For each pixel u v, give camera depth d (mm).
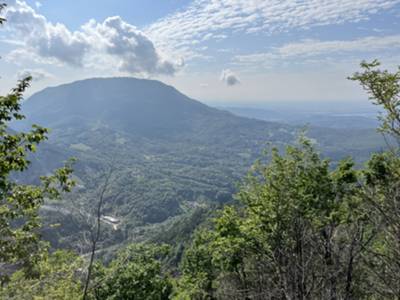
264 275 11328
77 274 12039
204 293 23984
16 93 7359
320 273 9086
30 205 8109
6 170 7188
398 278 8516
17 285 10633
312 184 12586
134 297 18719
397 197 9180
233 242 14523
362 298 9789
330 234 10531
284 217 10898
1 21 7797
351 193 11344
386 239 9117
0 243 7961
